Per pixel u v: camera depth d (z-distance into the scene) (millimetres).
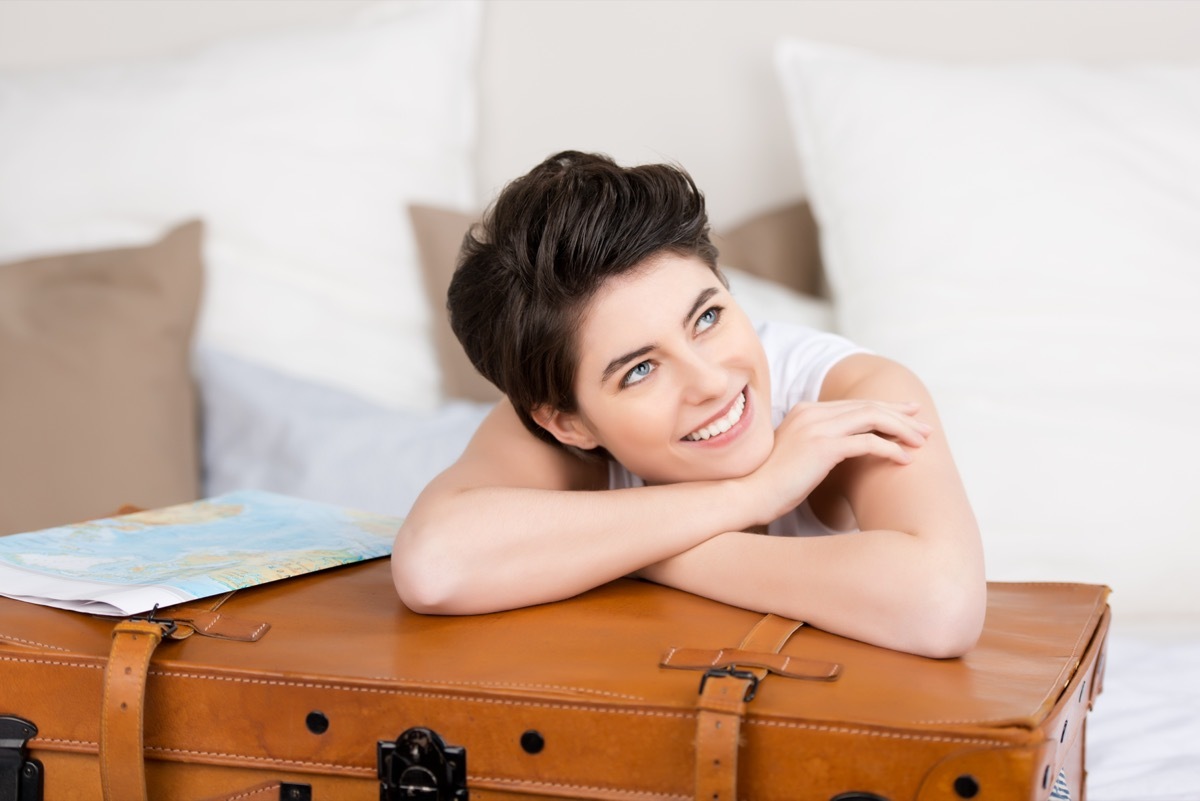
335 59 2426
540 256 1199
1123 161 2029
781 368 1485
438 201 2459
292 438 2029
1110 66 2195
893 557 1118
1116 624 1815
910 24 2465
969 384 1940
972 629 1095
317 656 1112
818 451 1237
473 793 1052
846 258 2146
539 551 1214
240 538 1445
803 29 2510
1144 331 1922
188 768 1124
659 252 1201
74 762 1156
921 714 958
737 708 962
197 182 2316
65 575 1271
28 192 2311
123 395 1996
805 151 2273
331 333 2318
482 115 2639
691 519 1231
